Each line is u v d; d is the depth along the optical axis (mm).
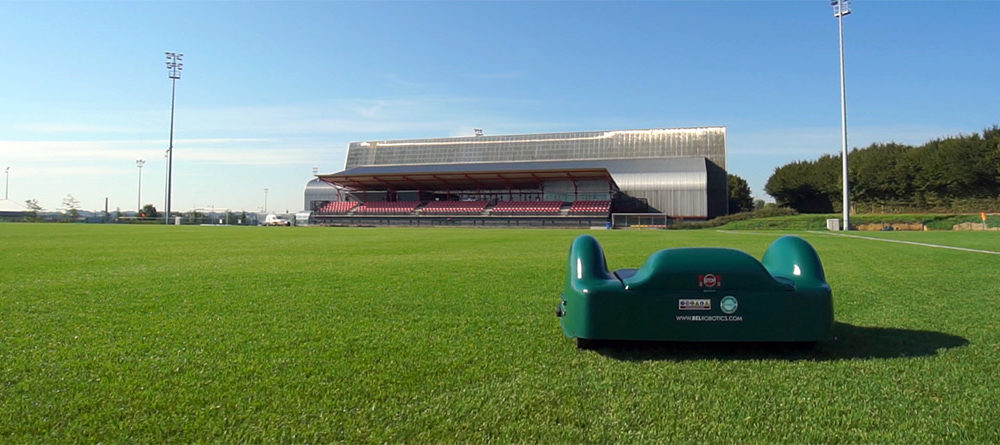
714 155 60500
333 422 2490
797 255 3814
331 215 62906
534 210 56438
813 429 2398
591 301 3531
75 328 4469
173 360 3490
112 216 75188
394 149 70875
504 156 66812
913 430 2379
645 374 3170
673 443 2270
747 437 2326
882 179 51875
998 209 44562
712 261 3527
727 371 3215
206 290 6723
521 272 8852
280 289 6840
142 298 6066
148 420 2512
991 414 2545
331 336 4207
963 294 6348
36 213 70000
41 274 8414
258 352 3705
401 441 2299
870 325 4578
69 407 2664
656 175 56750
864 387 2926
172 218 69750
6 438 2318
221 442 2295
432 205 61781
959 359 3463
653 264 3594
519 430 2396
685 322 3453
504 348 3820
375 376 3158
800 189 60938
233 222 72875
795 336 3424
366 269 9328
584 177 55469
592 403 2711
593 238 4117
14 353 3645
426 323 4730
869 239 21562
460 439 2314
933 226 36781
